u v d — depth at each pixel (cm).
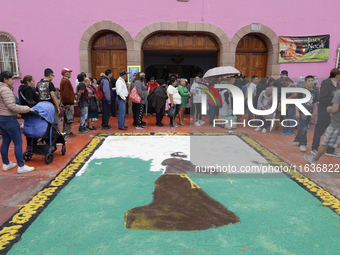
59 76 923
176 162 429
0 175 375
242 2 923
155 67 1611
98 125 773
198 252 208
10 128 364
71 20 895
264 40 993
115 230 238
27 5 877
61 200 296
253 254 206
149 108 1023
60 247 214
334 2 930
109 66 979
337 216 262
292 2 929
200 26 925
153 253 207
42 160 443
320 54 950
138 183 343
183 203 288
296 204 287
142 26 915
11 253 206
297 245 217
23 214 265
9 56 905
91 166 411
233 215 263
